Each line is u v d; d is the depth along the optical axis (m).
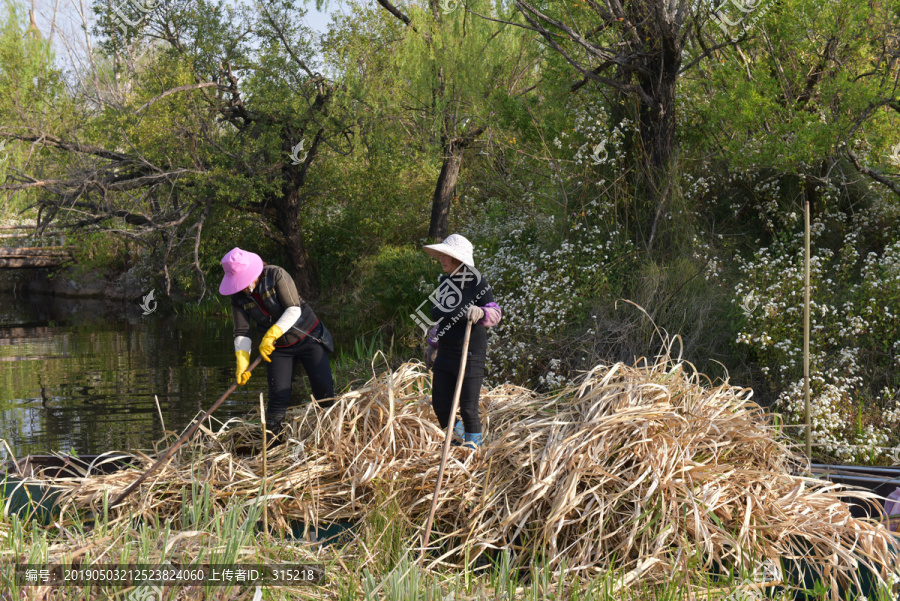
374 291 12.84
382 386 4.25
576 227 8.51
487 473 3.45
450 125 12.88
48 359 10.69
